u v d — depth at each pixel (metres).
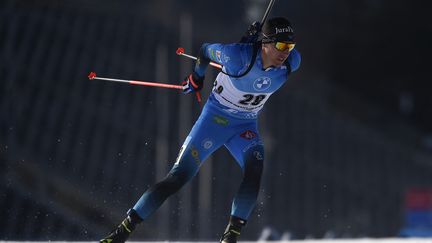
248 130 18.89
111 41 67.88
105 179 51.97
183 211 47.91
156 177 54.03
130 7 74.38
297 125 69.81
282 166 63.81
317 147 68.31
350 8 85.88
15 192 47.41
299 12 83.12
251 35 17.61
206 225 48.56
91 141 54.88
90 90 60.88
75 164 52.03
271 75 17.81
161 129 58.56
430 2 87.81
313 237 58.53
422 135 81.31
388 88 86.31
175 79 66.31
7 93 55.50
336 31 85.06
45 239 46.12
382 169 69.50
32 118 54.53
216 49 17.86
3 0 67.25
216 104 18.72
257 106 18.70
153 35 71.06
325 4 84.50
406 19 88.00
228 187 55.78
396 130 76.81
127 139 56.69
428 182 69.44
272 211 58.59
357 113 77.44
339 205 62.84
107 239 17.50
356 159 69.31
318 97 75.19
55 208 47.91
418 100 86.19
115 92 61.69
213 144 18.70
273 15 81.38
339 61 85.31
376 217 63.44
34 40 63.44
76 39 66.00
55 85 59.25
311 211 60.88
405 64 87.94
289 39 17.05
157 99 62.31
